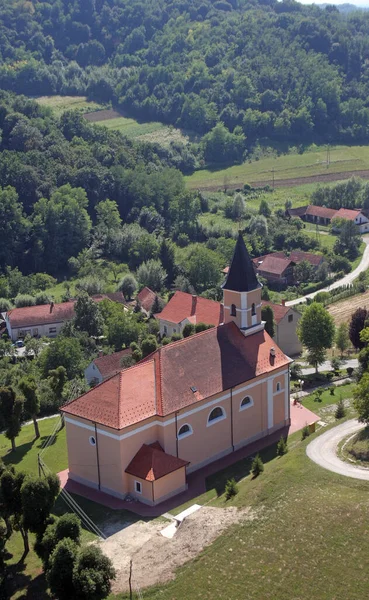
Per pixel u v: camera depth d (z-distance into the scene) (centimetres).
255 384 8662
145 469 7394
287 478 7338
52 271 19600
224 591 5828
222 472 8038
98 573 5716
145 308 15238
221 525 6650
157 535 6769
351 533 6259
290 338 12462
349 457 7775
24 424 9975
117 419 7412
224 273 17762
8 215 19375
